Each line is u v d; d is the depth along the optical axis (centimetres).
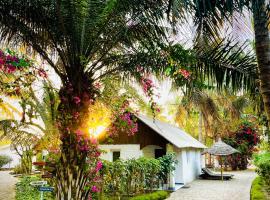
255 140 3064
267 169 1530
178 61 647
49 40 722
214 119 2652
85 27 669
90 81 727
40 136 1126
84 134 695
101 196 1062
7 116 1411
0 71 652
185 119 3031
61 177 692
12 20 670
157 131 1830
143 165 1442
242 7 575
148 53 704
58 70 723
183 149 2058
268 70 603
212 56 666
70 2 632
